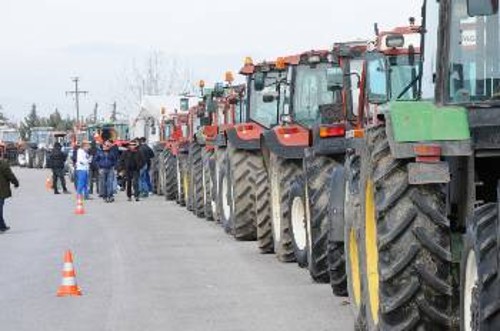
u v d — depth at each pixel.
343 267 13.45
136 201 42.06
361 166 9.98
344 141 14.72
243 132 21.95
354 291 11.10
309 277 16.19
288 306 13.50
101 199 44.19
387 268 8.74
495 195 8.70
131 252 21.05
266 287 15.25
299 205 17.14
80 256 20.66
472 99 8.88
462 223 8.88
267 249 19.94
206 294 14.81
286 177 17.95
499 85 8.80
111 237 24.88
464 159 8.85
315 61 18.97
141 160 42.69
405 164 8.86
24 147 107.38
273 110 22.69
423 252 8.66
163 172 43.75
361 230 9.95
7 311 13.99
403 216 8.73
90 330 12.35
